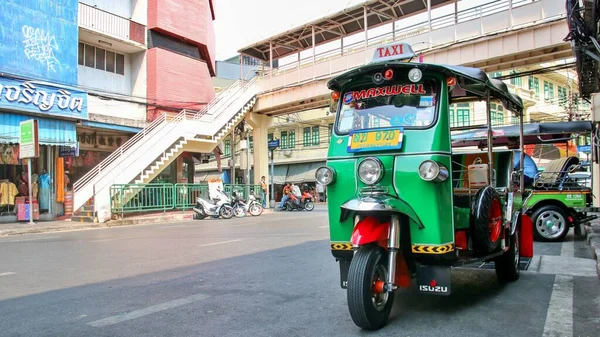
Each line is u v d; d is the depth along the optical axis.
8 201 16.14
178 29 22.75
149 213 18.41
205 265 7.17
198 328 4.07
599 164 11.38
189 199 19.81
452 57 18.11
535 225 9.74
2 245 10.27
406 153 4.17
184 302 4.96
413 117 4.36
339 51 24.33
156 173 18.94
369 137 4.34
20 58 15.70
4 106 14.91
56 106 16.47
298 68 23.83
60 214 17.73
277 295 5.23
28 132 15.00
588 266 6.77
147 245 9.77
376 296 3.99
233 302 4.94
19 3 15.77
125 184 16.83
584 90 12.22
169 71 22.16
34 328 4.11
